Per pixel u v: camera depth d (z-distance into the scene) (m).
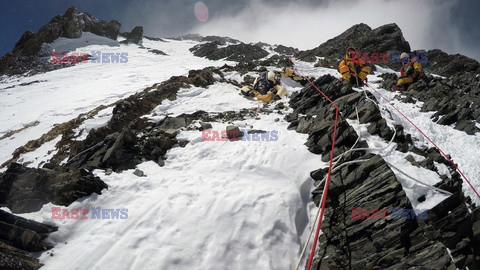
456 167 6.27
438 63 22.33
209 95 10.95
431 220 4.88
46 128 13.23
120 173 6.69
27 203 5.77
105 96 16.06
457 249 4.58
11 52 37.19
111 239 5.05
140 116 9.62
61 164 8.27
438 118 8.97
